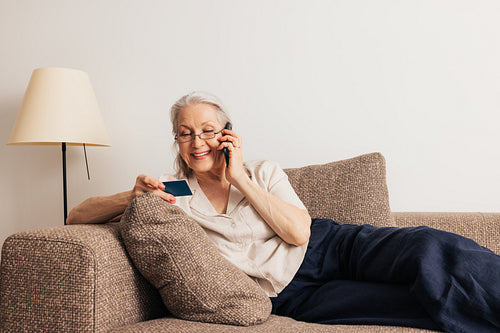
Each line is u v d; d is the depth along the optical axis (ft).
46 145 8.17
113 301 3.64
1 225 8.33
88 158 8.06
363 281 4.44
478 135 6.91
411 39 7.08
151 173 7.86
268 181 5.09
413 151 7.09
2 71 8.35
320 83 7.34
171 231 3.81
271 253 4.73
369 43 7.20
